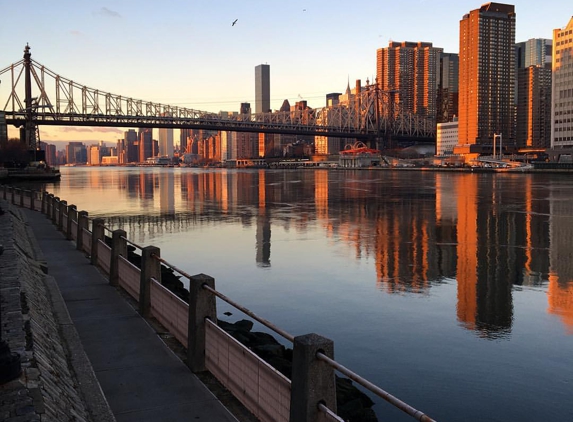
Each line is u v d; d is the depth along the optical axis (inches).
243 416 309.4
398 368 619.2
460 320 803.4
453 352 669.9
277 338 718.5
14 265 578.2
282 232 1790.1
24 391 274.7
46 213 1492.4
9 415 248.8
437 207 2662.4
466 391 556.7
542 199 3149.6
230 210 2581.2
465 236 1672.0
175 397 334.0
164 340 438.0
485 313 839.1
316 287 1014.4
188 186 4985.2
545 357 651.5
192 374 369.1
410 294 960.9
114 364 387.2
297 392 248.2
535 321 797.2
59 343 413.7
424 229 1840.6
